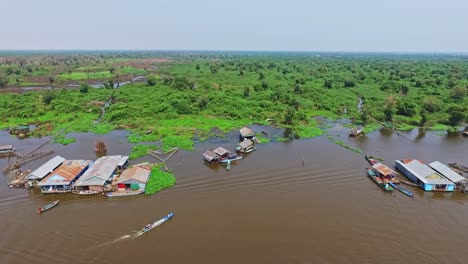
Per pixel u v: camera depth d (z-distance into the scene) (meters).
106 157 62.09
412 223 44.66
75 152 70.94
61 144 76.19
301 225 44.00
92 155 69.12
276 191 53.56
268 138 81.69
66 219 45.28
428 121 96.38
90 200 50.47
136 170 55.94
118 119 95.50
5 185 55.69
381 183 55.19
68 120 95.62
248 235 41.72
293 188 54.62
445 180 54.31
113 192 52.12
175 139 78.44
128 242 40.31
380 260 37.28
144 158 67.12
